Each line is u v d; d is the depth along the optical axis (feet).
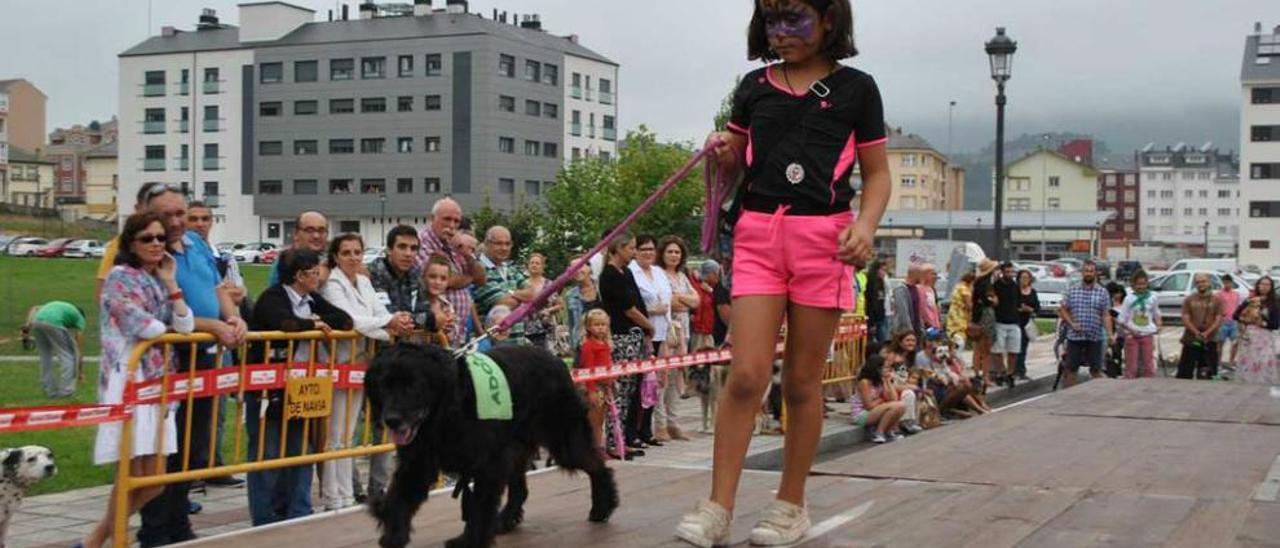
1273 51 280.51
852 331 44.52
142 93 302.04
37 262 185.68
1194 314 59.88
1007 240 264.72
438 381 14.53
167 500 20.86
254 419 23.38
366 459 29.25
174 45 299.58
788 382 15.51
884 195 14.84
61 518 24.57
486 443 15.21
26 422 16.39
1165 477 20.74
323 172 282.15
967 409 46.98
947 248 126.31
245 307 27.53
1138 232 605.73
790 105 14.87
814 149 14.75
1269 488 19.63
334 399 23.22
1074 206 454.81
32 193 400.26
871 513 17.62
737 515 17.75
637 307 34.60
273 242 277.23
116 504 18.19
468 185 269.03
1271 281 60.80
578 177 183.73
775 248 14.88
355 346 23.31
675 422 37.96
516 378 16.22
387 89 274.77
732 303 15.30
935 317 51.11
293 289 22.81
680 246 39.83
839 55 15.06
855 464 22.08
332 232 282.56
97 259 207.00
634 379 34.83
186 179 298.15
